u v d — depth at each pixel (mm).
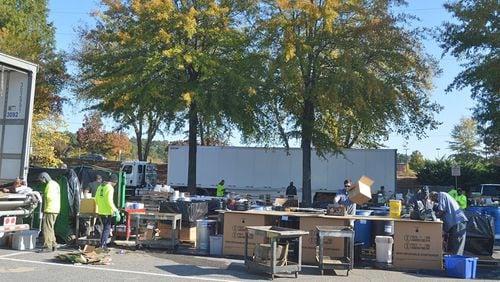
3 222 10453
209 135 28219
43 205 12375
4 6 37406
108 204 12227
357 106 23750
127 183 36188
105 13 26109
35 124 28594
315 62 25016
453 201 11828
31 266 10016
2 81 11867
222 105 25562
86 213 12688
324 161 30266
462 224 11648
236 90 25438
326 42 25172
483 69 26672
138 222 12852
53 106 33344
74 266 10164
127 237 13438
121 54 25688
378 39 24688
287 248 10008
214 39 25828
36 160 28953
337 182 30062
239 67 25625
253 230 10180
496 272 11039
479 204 23688
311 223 11445
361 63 24453
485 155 56719
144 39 24578
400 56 24969
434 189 36719
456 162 43969
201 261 11297
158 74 24828
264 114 27156
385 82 25547
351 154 30000
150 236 13297
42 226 12898
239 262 11266
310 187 27234
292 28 24719
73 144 60438
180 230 13484
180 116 27156
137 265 10570
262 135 27828
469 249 12133
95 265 10375
